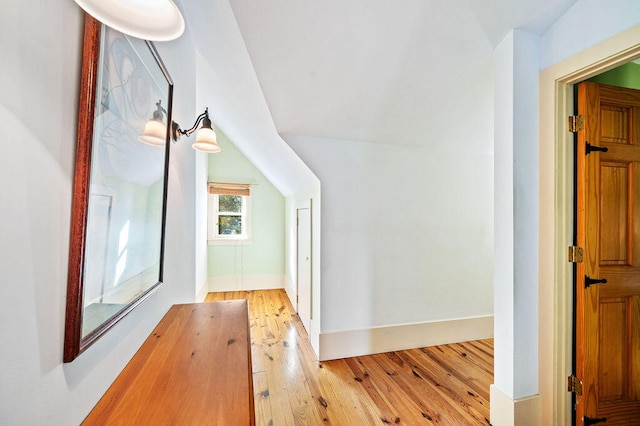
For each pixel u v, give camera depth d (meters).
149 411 0.64
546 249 1.48
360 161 2.46
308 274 2.75
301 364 2.28
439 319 2.66
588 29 1.31
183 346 0.96
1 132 0.41
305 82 1.74
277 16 1.35
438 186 2.67
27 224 0.46
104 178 0.67
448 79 1.80
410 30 1.45
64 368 0.56
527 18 1.44
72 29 0.57
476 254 2.76
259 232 4.76
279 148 2.61
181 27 0.68
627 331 1.48
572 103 1.48
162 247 1.17
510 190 1.50
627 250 1.49
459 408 1.75
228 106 2.90
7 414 0.42
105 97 0.67
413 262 2.59
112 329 0.76
